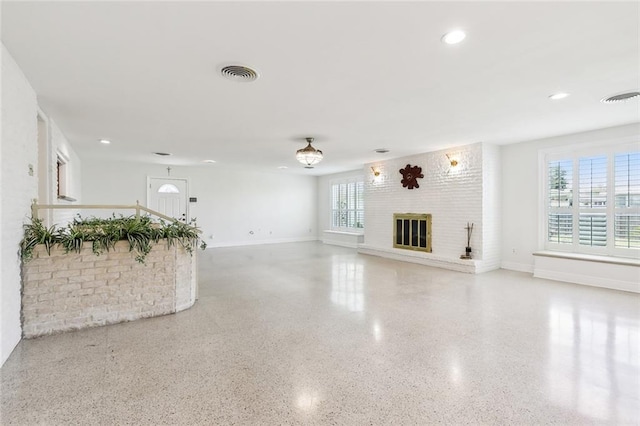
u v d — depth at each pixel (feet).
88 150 20.67
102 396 6.46
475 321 10.75
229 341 9.18
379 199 25.13
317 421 5.74
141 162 26.21
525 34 6.88
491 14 6.15
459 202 19.54
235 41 7.16
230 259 23.44
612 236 15.55
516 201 18.80
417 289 14.92
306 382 7.02
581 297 13.47
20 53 7.72
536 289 14.80
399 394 6.58
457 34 6.88
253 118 13.30
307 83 9.56
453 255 19.90
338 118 13.29
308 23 6.45
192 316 11.30
